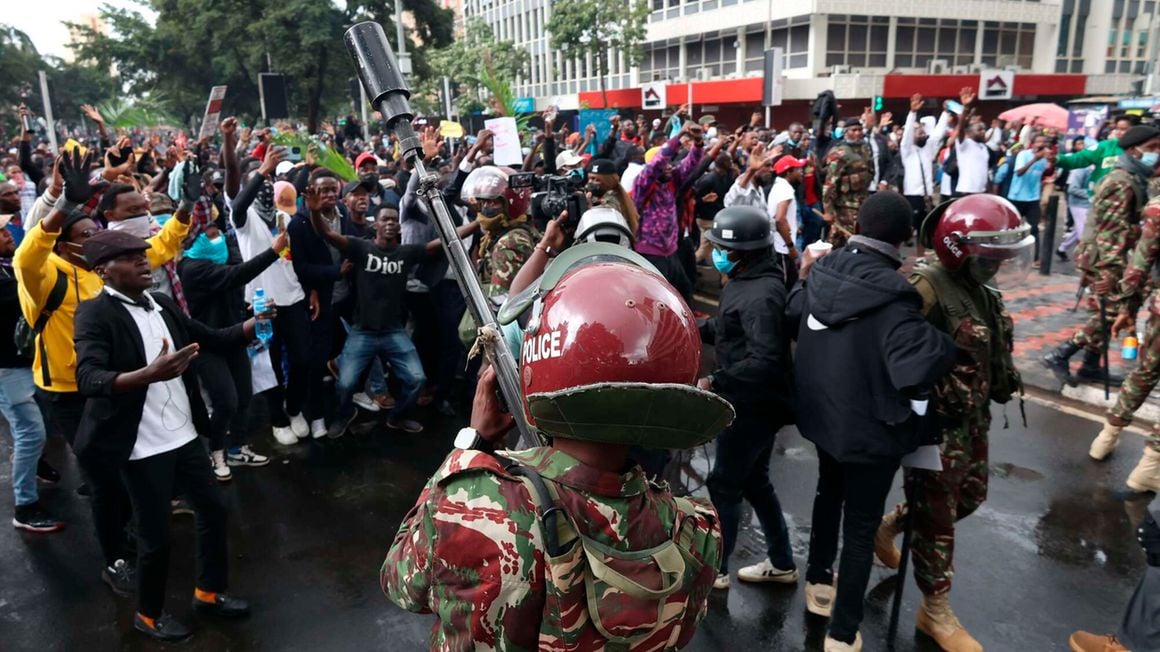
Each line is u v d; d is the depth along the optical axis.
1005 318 3.26
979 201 3.02
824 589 3.59
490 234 4.50
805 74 30.11
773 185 8.12
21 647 3.51
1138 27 35.34
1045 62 34.34
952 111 11.23
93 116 8.76
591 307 1.21
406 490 4.93
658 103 27.48
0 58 52.94
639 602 1.25
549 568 1.20
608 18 32.72
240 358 5.07
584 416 1.16
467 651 1.25
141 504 3.27
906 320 2.80
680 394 1.15
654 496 1.36
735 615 3.63
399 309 5.51
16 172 9.81
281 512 4.68
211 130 5.67
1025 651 3.35
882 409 2.88
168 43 39.12
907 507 3.30
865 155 8.48
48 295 3.63
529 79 48.78
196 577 3.90
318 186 5.05
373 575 4.04
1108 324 5.95
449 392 6.06
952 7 31.39
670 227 6.77
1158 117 13.23
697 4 34.69
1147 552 2.74
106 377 2.96
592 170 4.49
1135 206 5.70
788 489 4.82
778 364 3.22
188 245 4.77
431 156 7.08
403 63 19.97
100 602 3.84
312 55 31.56
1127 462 4.98
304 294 5.43
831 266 3.01
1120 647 3.12
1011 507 4.49
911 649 3.37
